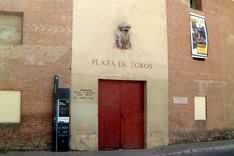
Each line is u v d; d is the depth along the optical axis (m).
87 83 20.69
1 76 19.61
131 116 21.88
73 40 20.58
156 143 22.23
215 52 26.28
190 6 25.39
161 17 22.88
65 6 20.59
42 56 20.09
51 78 20.11
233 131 27.25
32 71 19.94
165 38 22.95
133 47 21.86
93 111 20.72
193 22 24.80
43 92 19.97
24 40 19.97
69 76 20.38
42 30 20.20
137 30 22.05
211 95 25.69
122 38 21.59
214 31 26.39
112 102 21.44
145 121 22.06
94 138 20.64
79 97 20.48
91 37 20.92
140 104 22.14
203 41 25.36
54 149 19.67
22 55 19.88
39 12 20.23
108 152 19.62
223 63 26.91
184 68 23.94
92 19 21.00
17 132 19.56
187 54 24.22
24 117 19.67
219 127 26.11
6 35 20.03
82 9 20.84
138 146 21.91
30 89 19.84
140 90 22.20
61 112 19.81
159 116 22.44
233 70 27.80
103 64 21.09
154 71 22.41
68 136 19.91
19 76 19.78
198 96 24.78
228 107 27.00
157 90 22.44
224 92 26.73
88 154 18.64
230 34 27.88
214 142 23.97
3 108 19.53
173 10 23.55
